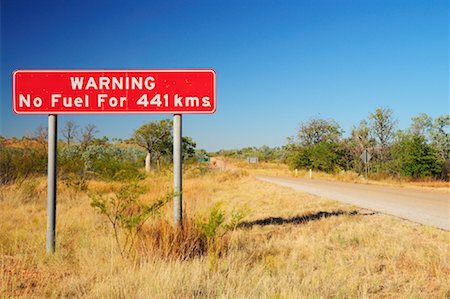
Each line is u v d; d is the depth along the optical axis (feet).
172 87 23.36
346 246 22.75
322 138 181.37
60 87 23.09
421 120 134.92
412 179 109.09
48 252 20.76
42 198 43.83
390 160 122.01
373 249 21.38
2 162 51.70
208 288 14.78
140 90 23.35
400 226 29.58
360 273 17.62
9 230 27.09
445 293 14.76
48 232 21.56
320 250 21.13
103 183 53.98
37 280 16.70
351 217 33.53
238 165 239.91
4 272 17.44
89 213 33.17
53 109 23.00
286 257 20.31
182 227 21.33
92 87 23.24
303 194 58.75
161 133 118.32
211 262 17.29
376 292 15.30
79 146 114.32
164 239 19.52
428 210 39.70
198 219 21.53
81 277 16.61
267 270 17.04
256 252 20.89
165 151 122.52
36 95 23.00
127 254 19.06
